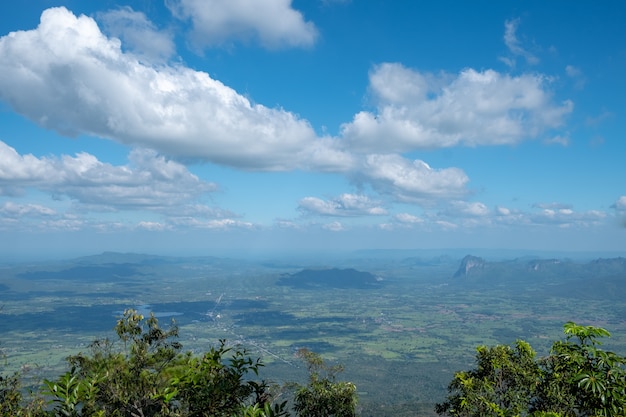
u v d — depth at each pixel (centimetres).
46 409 786
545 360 1023
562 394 873
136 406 909
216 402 832
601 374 667
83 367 952
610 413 651
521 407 984
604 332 694
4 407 783
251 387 882
